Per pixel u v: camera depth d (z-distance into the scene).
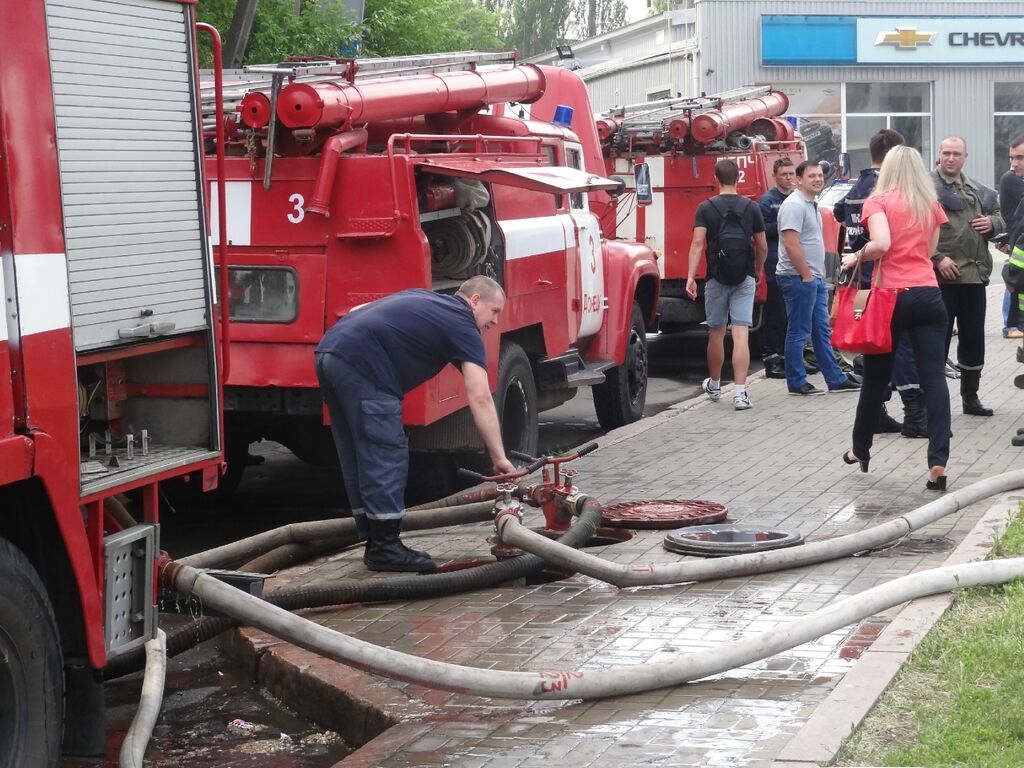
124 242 4.91
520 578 7.22
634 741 4.86
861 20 40.19
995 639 5.59
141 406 5.54
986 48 40.81
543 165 10.75
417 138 8.85
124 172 4.92
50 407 4.47
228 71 9.39
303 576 7.45
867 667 5.36
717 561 7.03
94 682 4.96
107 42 4.83
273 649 6.28
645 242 17.55
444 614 6.66
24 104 4.41
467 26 60.59
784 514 8.47
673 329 18.48
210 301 5.43
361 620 6.59
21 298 4.36
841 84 40.66
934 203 8.77
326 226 8.80
